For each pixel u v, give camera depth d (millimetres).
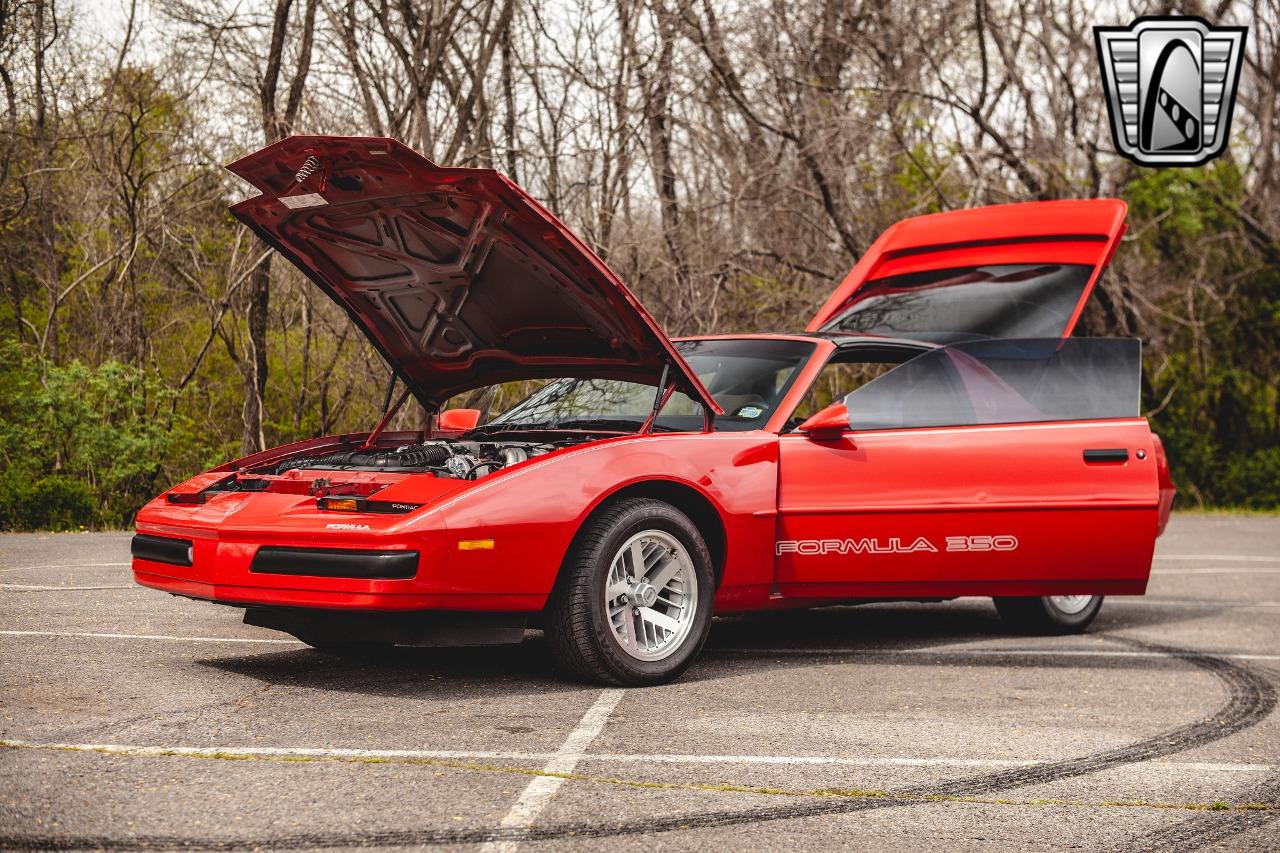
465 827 3055
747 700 4691
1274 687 5250
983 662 5723
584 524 4762
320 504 4594
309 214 5066
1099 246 7617
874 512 5414
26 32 16344
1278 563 10875
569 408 5914
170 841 2877
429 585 4371
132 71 16578
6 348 14531
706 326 15633
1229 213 19953
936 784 3619
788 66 16219
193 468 16516
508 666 5223
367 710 4297
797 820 3229
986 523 5559
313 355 17109
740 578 5223
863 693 4906
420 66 14258
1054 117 18875
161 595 6883
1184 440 20000
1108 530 5695
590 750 3848
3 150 16594
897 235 8305
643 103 14938
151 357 16781
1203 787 3670
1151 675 5484
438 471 4871
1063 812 3381
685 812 3258
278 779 3406
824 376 6375
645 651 4891
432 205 4773
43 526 12039
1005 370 5836
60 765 3449
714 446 5180
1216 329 20453
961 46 17844
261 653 5301
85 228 17812
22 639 5371
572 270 4883
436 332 5703
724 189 16156
